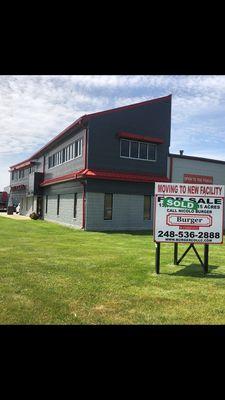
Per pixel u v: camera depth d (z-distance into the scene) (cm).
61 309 636
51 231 2211
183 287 812
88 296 719
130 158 2522
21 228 2381
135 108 2541
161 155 2675
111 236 1981
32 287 782
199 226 993
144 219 2564
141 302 688
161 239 986
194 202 995
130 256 1246
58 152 3066
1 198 5312
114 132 2450
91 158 2369
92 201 2352
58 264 1063
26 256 1209
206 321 592
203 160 2917
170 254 1317
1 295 716
